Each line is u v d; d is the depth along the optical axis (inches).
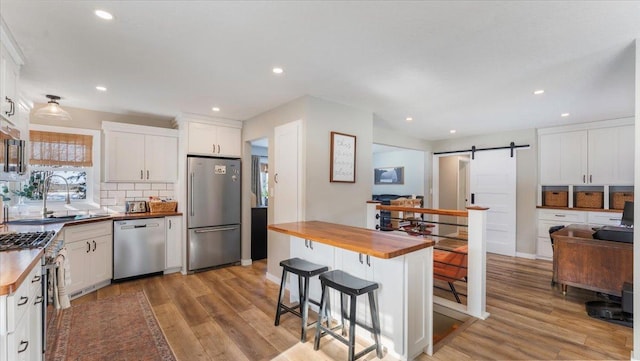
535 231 199.9
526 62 94.0
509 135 211.8
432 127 200.5
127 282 144.4
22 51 85.8
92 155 152.3
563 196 192.4
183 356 83.4
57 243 86.4
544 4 64.0
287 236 136.3
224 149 172.6
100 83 113.3
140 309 113.3
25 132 118.0
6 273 50.2
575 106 144.8
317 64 96.7
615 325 102.7
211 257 165.8
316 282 110.9
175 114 163.8
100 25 72.8
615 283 114.7
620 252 114.2
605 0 62.2
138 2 63.8
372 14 68.6
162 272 157.8
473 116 167.3
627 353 85.8
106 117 156.8
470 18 69.7
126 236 144.1
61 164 142.9
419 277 82.8
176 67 99.0
